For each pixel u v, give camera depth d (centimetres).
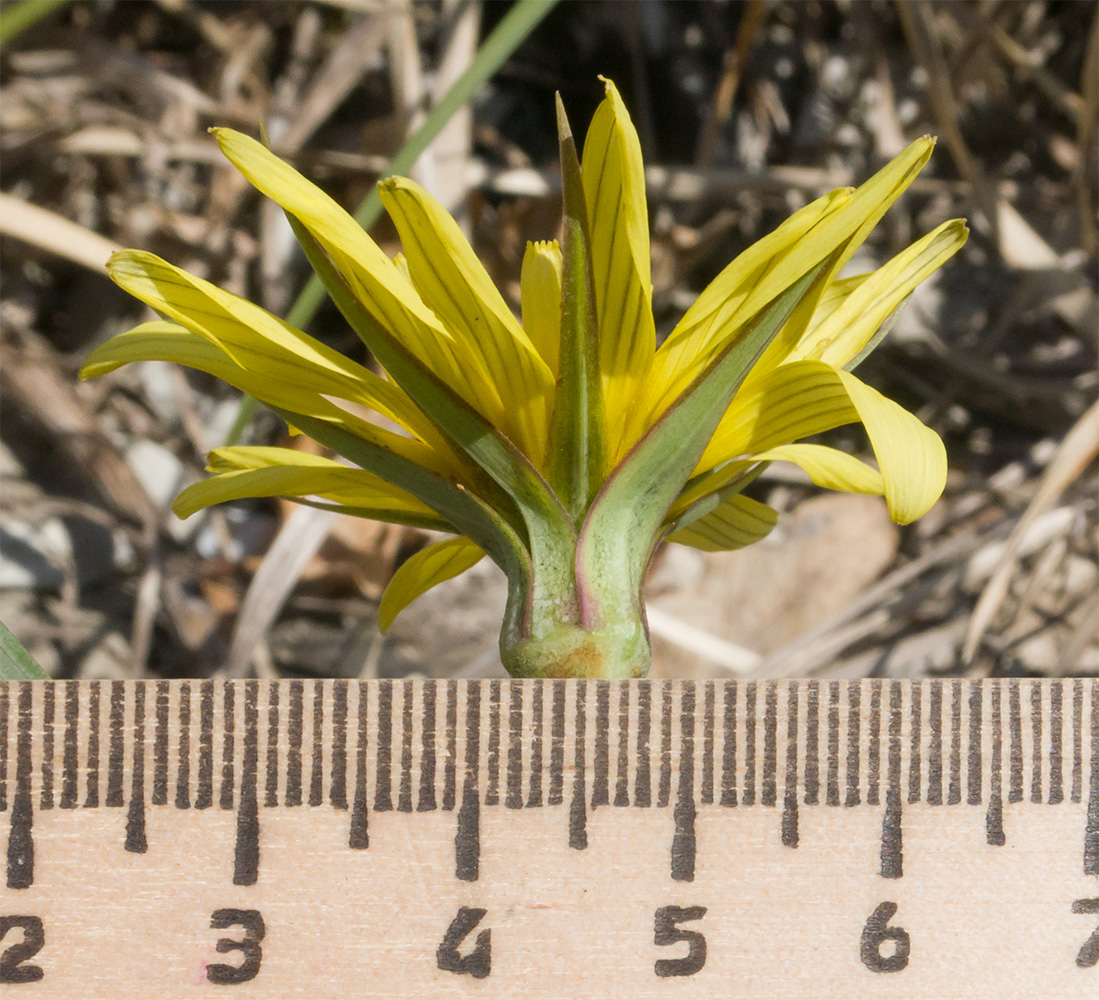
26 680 16
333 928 16
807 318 16
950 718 16
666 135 32
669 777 16
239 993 16
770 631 25
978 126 31
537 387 16
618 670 16
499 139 30
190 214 30
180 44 31
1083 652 24
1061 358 29
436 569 17
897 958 16
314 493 16
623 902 16
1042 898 16
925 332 28
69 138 27
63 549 25
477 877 16
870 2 29
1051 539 25
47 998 16
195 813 16
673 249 29
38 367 26
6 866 16
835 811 16
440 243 15
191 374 28
